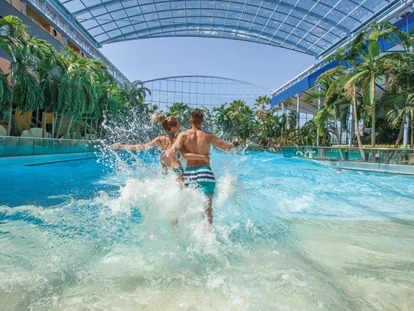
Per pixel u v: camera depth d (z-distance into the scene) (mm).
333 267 2051
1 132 16766
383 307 1555
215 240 2486
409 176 8914
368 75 13414
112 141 14672
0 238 2496
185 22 35750
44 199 4133
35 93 16875
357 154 11883
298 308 1534
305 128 31094
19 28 14773
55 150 13070
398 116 12844
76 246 2357
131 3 29250
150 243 2410
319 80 16891
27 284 1762
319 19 27812
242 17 33469
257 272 1951
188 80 51875
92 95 20625
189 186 2928
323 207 4066
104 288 1737
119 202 3127
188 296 1655
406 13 15328
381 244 2547
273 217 3387
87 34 33250
